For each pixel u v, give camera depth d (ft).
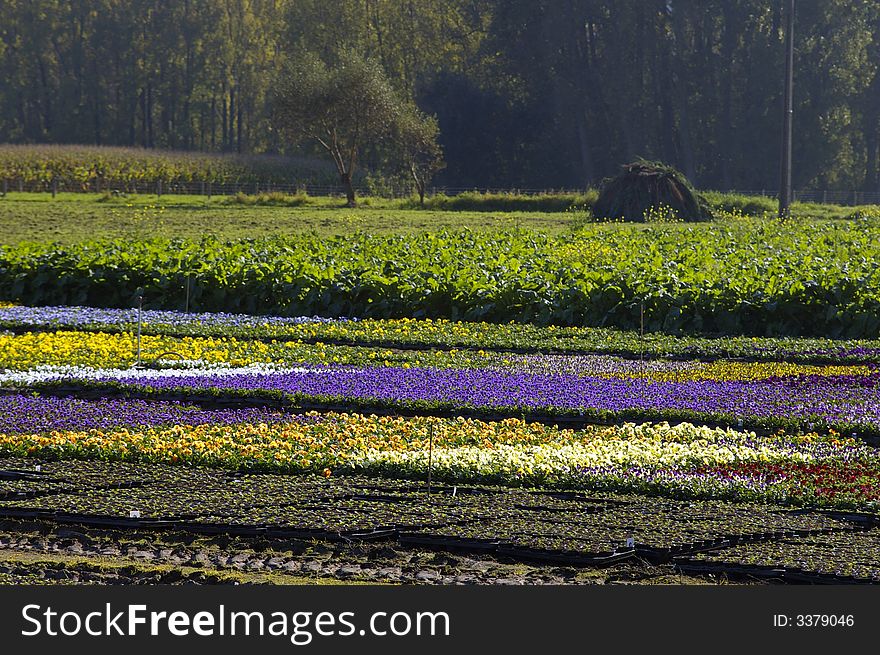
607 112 469.57
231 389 87.61
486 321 131.44
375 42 546.26
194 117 636.07
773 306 122.93
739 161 454.40
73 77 625.00
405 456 68.44
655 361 106.73
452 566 52.34
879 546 53.83
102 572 51.31
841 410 82.12
